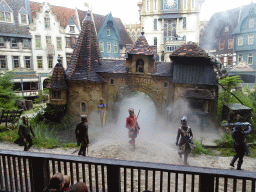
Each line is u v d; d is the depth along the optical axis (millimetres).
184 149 7176
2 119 14242
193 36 35250
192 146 7125
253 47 34594
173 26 36219
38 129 11977
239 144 7246
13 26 27922
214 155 9359
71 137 11719
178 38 35312
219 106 14008
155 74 13172
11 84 17375
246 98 14961
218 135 11984
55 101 13812
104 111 12984
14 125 13594
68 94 13922
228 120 12023
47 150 9383
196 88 12477
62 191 2881
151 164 3107
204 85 12578
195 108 12766
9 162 3963
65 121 13828
